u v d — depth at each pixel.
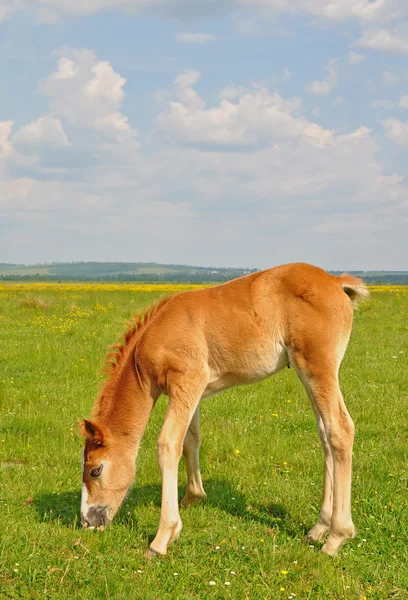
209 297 5.02
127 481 5.04
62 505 5.47
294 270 4.98
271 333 4.88
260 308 4.88
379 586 4.16
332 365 4.78
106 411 5.09
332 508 4.70
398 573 4.35
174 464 4.73
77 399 8.91
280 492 5.80
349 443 4.68
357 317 20.75
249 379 5.04
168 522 4.63
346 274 5.27
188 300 5.04
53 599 3.89
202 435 7.47
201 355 4.89
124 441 5.03
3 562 4.23
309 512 5.44
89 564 4.34
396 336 15.71
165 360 4.88
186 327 4.90
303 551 4.57
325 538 4.90
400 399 9.33
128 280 144.62
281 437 7.43
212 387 5.10
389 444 7.19
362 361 12.09
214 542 4.77
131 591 4.00
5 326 17.23
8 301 26.03
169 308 5.05
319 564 4.41
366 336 15.67
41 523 5.00
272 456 6.79
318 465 6.54
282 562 4.45
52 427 7.64
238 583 4.16
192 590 4.11
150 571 4.31
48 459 6.66
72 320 18.97
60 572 4.20
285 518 5.34
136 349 5.07
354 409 8.72
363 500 5.52
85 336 14.98
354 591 4.12
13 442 7.11
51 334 15.43
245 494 5.82
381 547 4.76
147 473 6.32
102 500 4.95
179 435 4.78
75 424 7.78
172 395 4.84
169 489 4.68
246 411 8.59
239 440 7.24
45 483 5.89
